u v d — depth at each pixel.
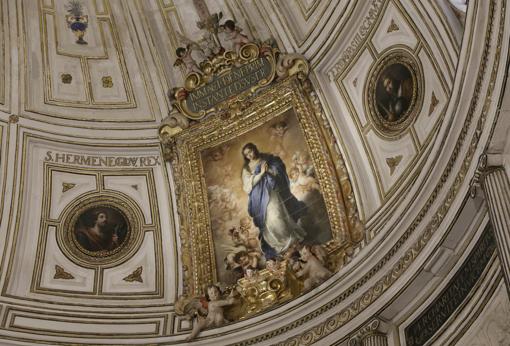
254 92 20.31
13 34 21.30
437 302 15.98
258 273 19.23
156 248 21.09
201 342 19.05
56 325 19.91
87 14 21.62
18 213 20.86
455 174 15.37
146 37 21.48
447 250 15.68
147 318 20.23
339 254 18.22
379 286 16.91
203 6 21.11
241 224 20.22
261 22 20.61
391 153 18.20
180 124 20.94
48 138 21.44
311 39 19.86
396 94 18.08
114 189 21.52
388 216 17.53
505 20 13.70
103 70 21.73
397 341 16.50
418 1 16.95
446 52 16.41
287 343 18.05
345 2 18.97
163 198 21.39
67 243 21.05
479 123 14.58
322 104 19.66
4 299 20.02
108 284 20.80
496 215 13.89
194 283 20.14
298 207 19.52
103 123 21.67
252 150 20.50
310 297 18.06
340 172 19.05
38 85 21.55
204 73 20.89
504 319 14.27
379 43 18.50
